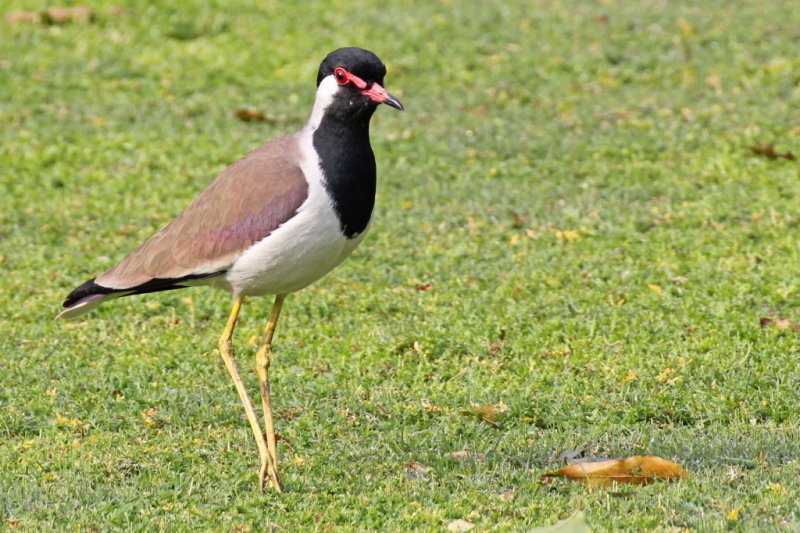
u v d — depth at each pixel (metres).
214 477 9.77
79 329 13.00
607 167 17.44
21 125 19.14
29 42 22.22
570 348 12.16
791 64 20.66
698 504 9.07
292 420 11.02
